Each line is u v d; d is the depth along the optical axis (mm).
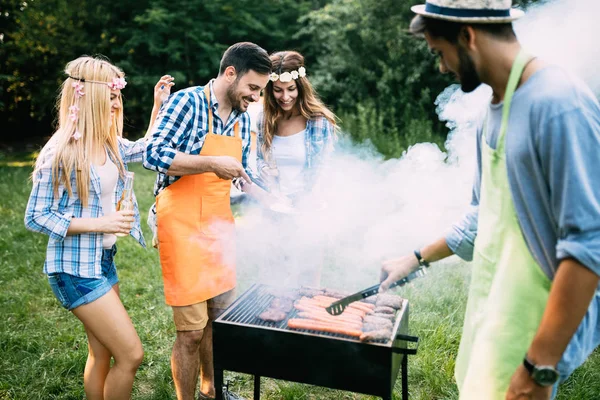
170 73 12883
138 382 3242
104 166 2535
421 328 3518
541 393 1519
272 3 13359
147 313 4035
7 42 13570
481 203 1759
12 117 14484
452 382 3057
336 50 10805
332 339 2053
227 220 2812
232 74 2660
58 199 2400
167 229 2688
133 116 13953
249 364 2197
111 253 2670
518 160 1513
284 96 3377
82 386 3129
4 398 2994
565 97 1411
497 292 1658
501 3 1484
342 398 3049
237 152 2826
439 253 2074
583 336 1581
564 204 1408
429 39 1606
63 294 2439
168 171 2578
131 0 13336
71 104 2445
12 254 5250
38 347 3537
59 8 13641
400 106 9984
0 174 9352
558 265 1508
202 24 12750
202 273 2701
